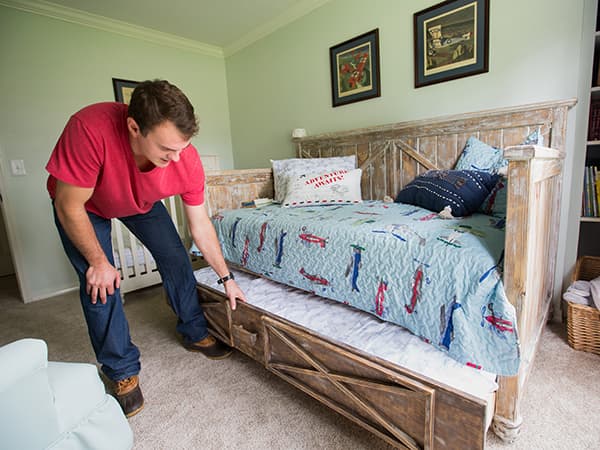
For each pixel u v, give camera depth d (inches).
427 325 37.6
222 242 73.0
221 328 58.9
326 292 50.8
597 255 70.3
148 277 96.3
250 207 83.2
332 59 101.7
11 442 24.4
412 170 82.1
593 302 55.6
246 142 141.3
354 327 43.3
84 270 46.0
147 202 47.0
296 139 108.9
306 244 53.5
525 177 30.1
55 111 103.0
